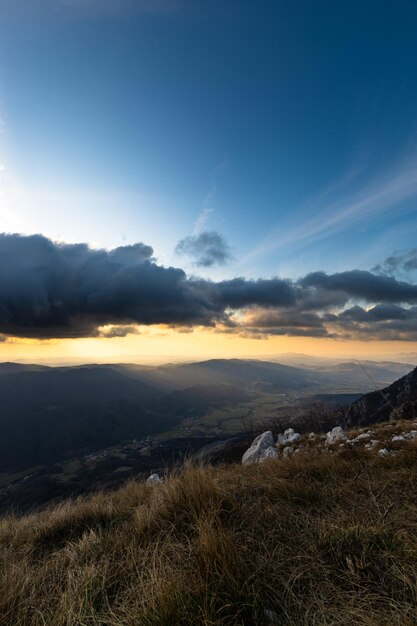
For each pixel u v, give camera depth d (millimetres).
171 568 2936
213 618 2225
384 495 4426
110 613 2467
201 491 4504
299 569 2855
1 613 2641
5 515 6945
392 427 13797
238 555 2947
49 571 3488
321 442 15250
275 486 4988
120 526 4691
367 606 2332
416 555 2818
